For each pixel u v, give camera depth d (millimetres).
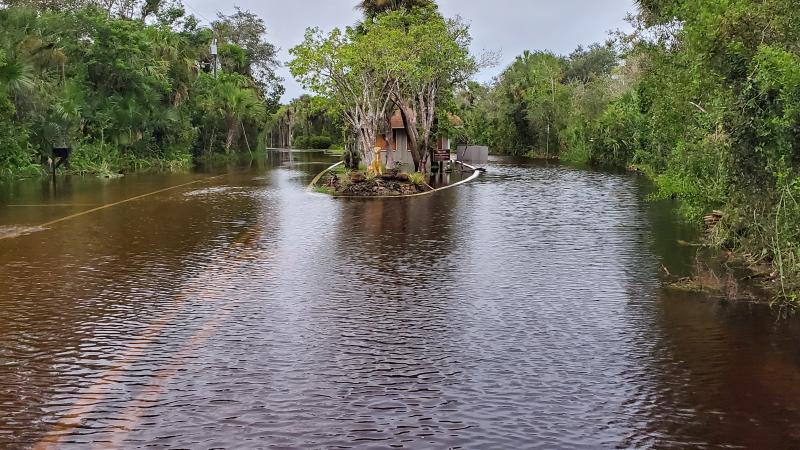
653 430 4805
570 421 4934
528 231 14117
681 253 11562
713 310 7973
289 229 14281
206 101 48438
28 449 4520
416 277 9672
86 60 35312
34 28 30766
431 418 4969
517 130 60375
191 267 10320
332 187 22516
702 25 10812
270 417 4980
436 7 32000
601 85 49125
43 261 10758
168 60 42844
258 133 58250
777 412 5113
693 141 13156
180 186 25078
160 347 6539
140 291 8789
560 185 26469
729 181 10648
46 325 7273
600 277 9711
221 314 7699
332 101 26234
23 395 5410
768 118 9422
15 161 28281
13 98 28328
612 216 16656
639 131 34938
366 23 30469
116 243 12445
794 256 9172
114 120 35438
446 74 31391
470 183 27344
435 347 6559
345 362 6129
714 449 4527
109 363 6113
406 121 30688
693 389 5551
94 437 4680
